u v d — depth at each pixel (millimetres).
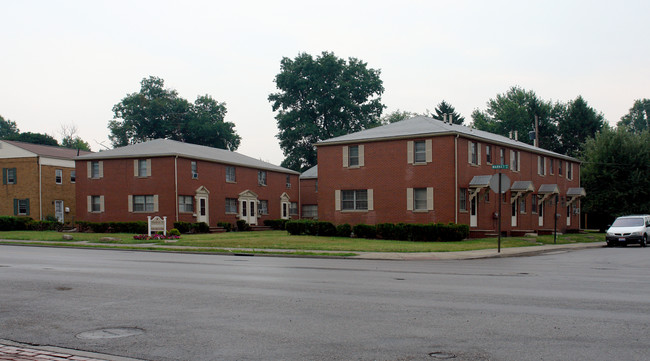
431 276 14320
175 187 41219
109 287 11945
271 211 54781
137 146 45406
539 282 13008
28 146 48406
